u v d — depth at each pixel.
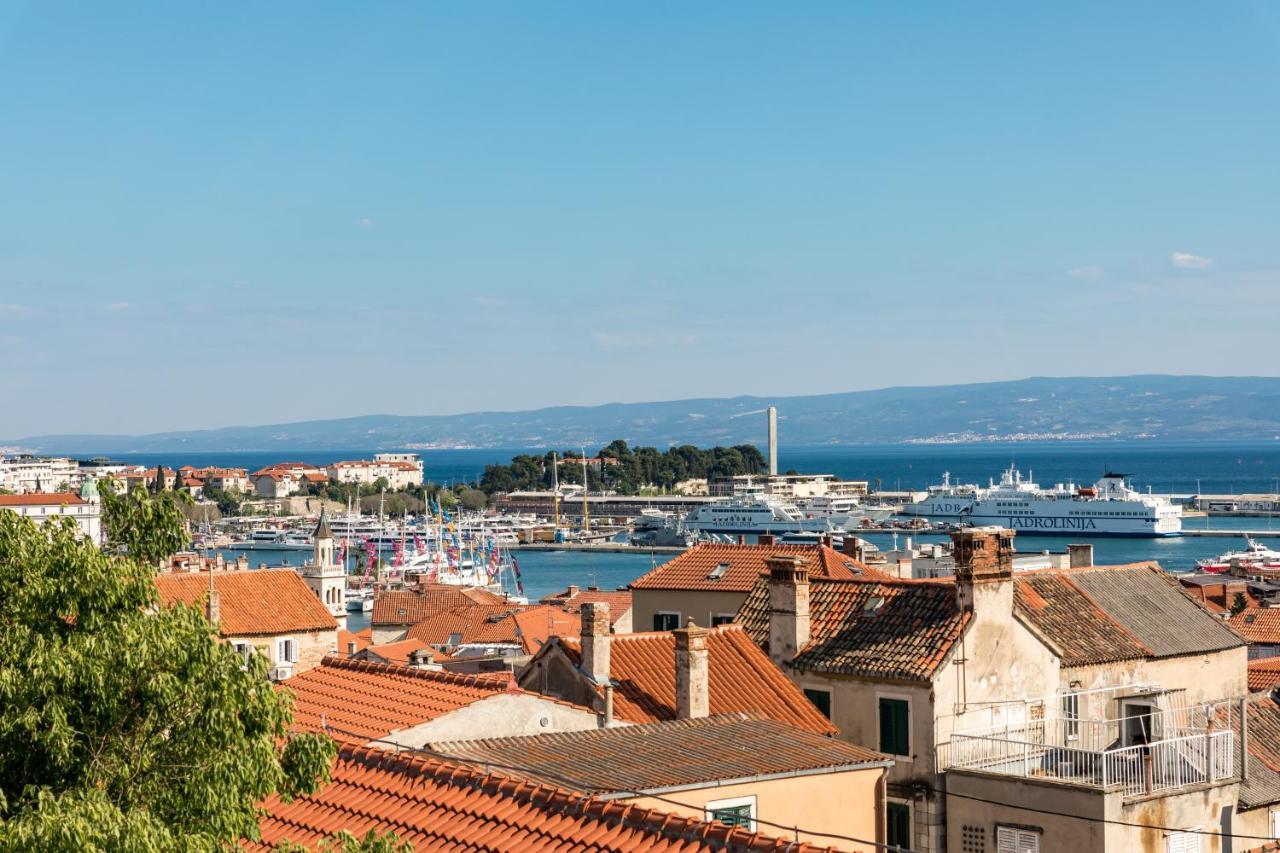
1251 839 50.91
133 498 29.98
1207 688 65.94
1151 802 47.91
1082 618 64.19
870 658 53.78
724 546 90.44
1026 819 48.69
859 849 40.75
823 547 88.31
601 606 51.62
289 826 34.78
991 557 54.22
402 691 47.00
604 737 42.50
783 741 42.91
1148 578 70.88
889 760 41.72
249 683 26.89
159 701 25.94
